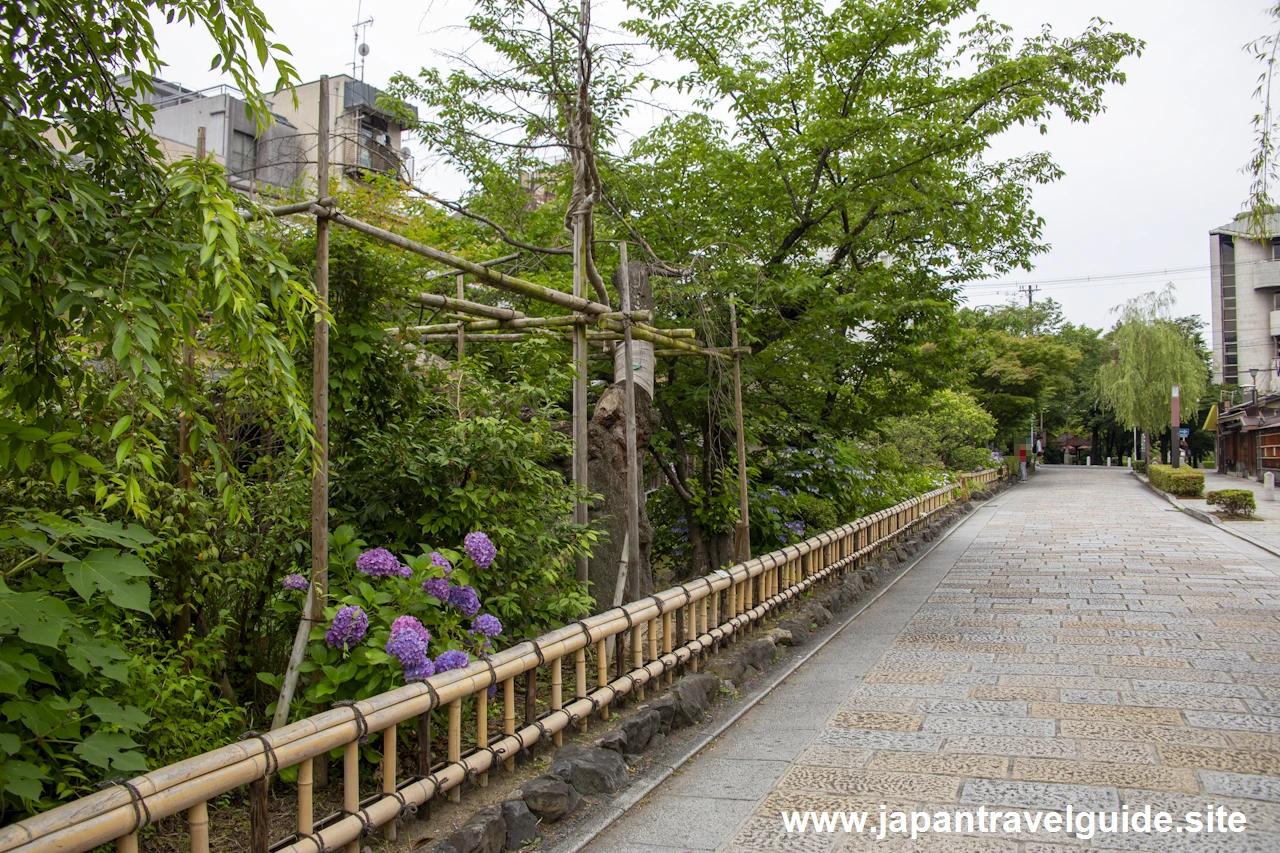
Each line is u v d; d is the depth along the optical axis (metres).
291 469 3.95
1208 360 54.69
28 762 2.53
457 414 4.93
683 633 5.81
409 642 3.48
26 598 2.53
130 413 3.30
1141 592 9.57
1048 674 6.16
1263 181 6.49
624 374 6.84
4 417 2.75
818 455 10.82
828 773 4.39
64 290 2.50
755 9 10.10
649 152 9.84
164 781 2.41
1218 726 4.90
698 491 9.08
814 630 7.83
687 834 3.72
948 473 23.22
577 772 4.02
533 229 9.51
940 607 8.97
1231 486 31.56
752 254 9.33
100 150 2.92
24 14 2.79
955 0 9.62
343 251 4.24
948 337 10.71
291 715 3.64
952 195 10.05
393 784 3.27
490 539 4.65
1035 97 9.32
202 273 2.89
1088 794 3.99
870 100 10.41
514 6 6.32
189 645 3.59
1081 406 57.19
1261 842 3.47
